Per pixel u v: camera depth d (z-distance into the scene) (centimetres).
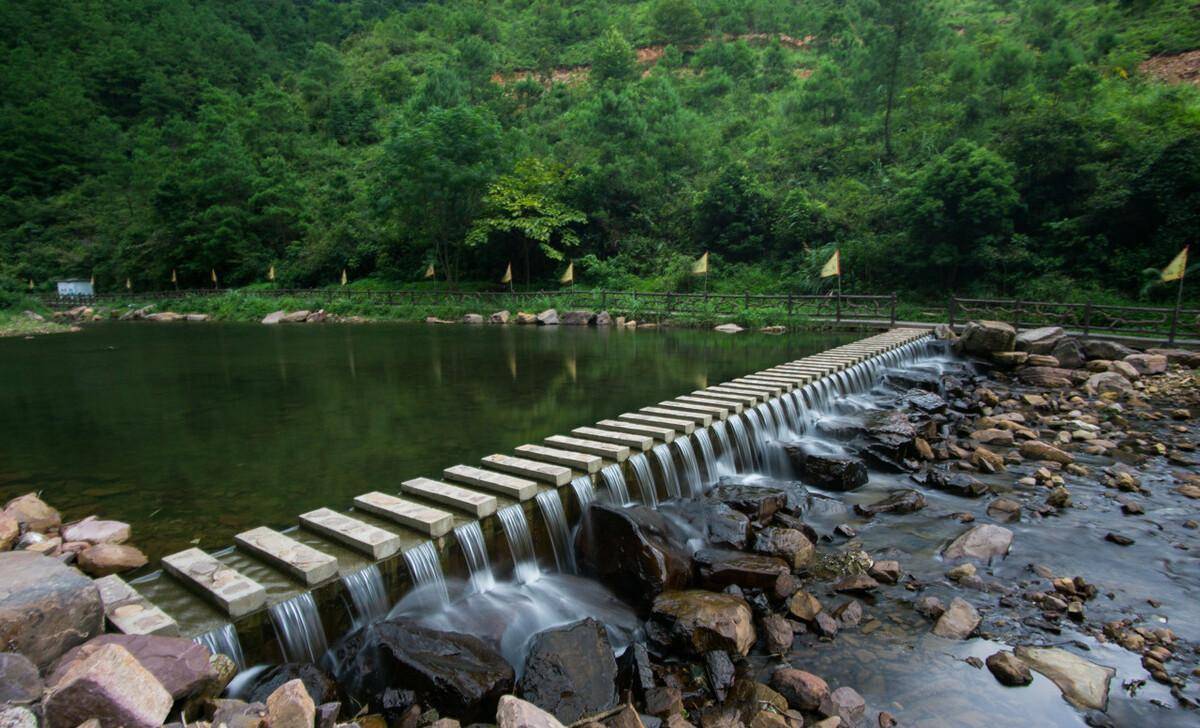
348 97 6819
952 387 1438
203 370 1678
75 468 833
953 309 2092
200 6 9819
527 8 8575
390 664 432
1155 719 444
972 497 877
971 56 3419
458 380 1441
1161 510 816
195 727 306
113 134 7281
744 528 708
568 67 6800
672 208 3566
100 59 7975
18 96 7138
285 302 3828
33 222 6259
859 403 1276
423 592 539
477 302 3325
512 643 514
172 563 493
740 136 4184
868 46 3850
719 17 6688
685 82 5372
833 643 541
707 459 914
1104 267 2239
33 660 311
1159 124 2442
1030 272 2364
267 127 6216
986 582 641
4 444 955
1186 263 1998
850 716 445
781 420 1125
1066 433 1123
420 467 803
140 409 1198
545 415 1075
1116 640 539
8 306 3888
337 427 1027
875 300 2408
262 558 515
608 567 623
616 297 3059
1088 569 666
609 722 405
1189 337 1728
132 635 354
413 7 10262
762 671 502
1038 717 447
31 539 559
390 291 3775
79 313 4381
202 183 4950
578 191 3625
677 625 517
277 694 334
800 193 3095
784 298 2600
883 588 636
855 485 927
